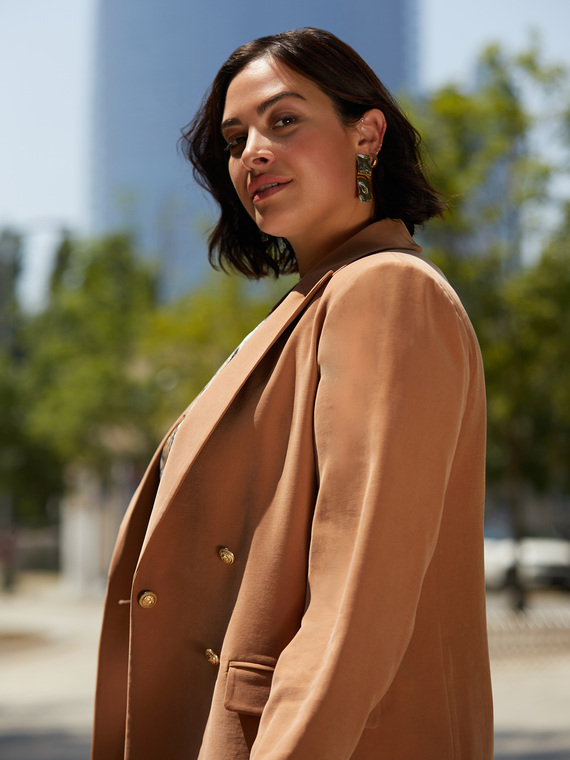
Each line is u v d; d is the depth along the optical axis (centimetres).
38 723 764
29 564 2905
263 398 117
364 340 107
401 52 15525
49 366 2530
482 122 1298
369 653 96
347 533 103
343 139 130
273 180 128
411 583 100
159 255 2852
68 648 1319
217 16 16588
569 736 627
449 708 113
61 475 2666
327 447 107
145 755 119
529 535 2591
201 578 118
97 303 2419
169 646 119
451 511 118
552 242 1338
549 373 1432
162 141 16675
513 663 1008
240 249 176
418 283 108
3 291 2534
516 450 1489
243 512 116
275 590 110
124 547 139
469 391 116
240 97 131
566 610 1508
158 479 139
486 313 1370
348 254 124
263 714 99
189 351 1934
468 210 1331
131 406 2166
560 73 1312
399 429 102
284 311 122
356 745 103
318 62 128
